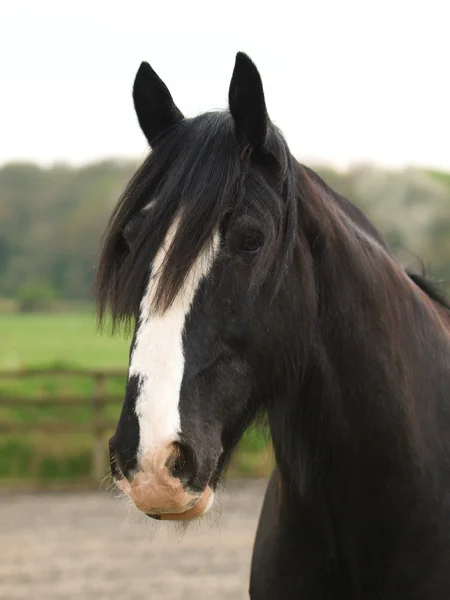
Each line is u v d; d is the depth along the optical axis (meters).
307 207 2.95
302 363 2.94
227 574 8.02
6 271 58.53
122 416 2.58
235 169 2.74
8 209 63.62
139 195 2.84
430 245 36.59
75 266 58.31
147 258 2.69
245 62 2.79
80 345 29.97
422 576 2.96
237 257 2.69
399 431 2.97
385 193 37.62
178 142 2.88
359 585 3.07
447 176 44.31
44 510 11.43
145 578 7.91
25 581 7.86
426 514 2.98
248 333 2.73
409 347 3.12
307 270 2.88
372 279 3.07
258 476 13.70
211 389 2.67
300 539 3.16
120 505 11.67
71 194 65.75
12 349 27.92
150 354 2.59
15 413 15.09
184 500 2.53
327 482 3.07
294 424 3.09
